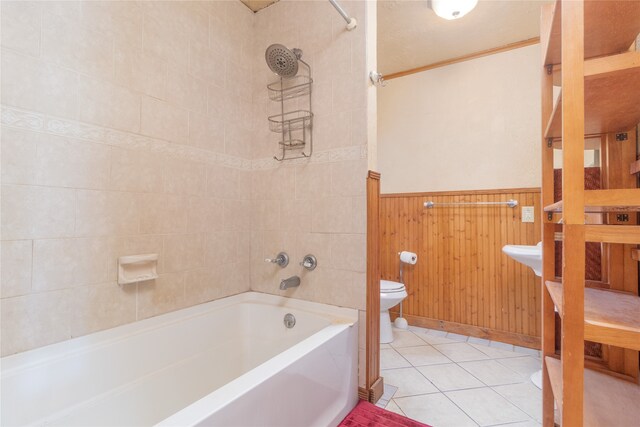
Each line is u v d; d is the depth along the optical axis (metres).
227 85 1.95
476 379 1.87
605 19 0.85
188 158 1.71
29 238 1.15
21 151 1.13
